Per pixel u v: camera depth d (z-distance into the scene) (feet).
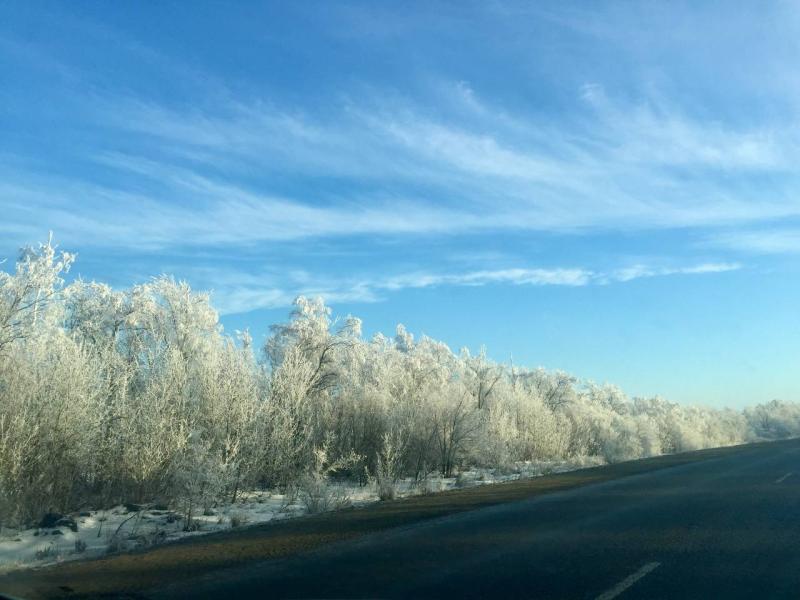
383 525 42.14
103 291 88.22
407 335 178.29
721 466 85.51
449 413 87.76
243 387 64.03
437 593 25.12
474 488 66.90
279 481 64.69
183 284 86.02
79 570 30.35
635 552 31.63
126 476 53.16
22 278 53.78
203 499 47.83
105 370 62.08
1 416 46.09
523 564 29.66
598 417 143.13
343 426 81.00
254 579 27.84
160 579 28.19
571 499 53.88
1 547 36.40
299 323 102.53
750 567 28.25
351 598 24.57
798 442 163.73
